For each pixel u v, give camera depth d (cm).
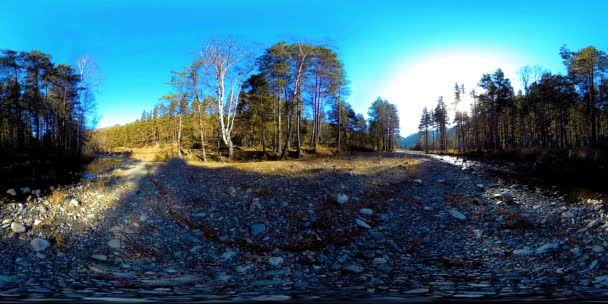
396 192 1420
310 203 1165
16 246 744
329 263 738
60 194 1239
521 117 5394
